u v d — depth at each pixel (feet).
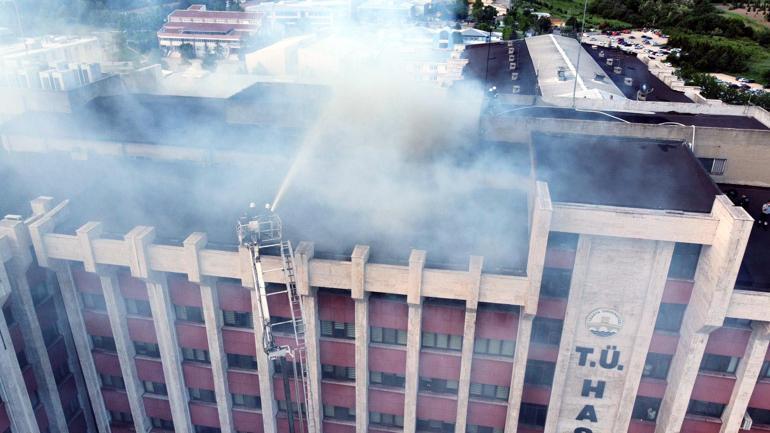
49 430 136.05
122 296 129.08
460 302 117.60
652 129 152.15
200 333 129.29
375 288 112.68
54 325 133.90
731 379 118.11
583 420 129.80
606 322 117.08
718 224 103.19
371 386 128.06
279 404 135.13
